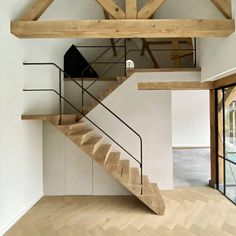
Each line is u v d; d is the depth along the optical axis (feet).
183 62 25.95
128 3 10.95
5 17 10.89
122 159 16.66
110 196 16.06
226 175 15.80
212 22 10.89
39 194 15.64
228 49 11.68
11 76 11.63
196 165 24.57
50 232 10.94
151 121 16.71
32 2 13.03
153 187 14.99
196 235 10.52
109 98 16.75
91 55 26.71
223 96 15.79
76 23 10.93
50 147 16.34
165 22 10.84
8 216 11.31
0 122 10.61
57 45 17.83
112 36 11.39
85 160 16.37
